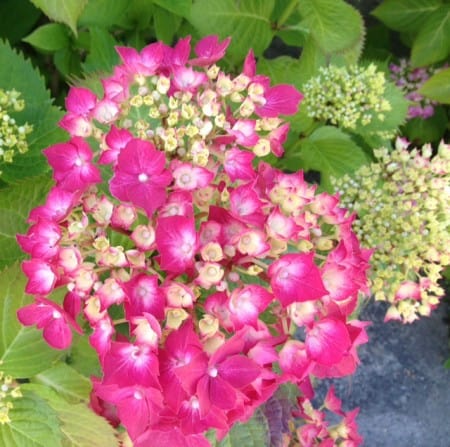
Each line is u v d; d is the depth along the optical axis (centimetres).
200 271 23
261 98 28
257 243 23
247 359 22
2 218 32
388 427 62
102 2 42
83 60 48
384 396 62
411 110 59
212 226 24
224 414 22
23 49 52
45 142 37
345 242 27
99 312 24
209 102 26
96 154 28
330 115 44
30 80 38
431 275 39
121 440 31
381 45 65
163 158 23
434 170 39
